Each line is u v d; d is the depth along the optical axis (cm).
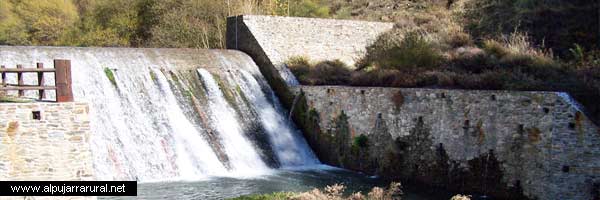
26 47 2097
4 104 1098
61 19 4528
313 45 2734
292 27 2683
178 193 1758
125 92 2145
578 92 1716
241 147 2231
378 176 2127
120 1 3916
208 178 2002
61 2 4744
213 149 2159
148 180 1947
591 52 2280
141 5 3831
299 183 1958
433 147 1956
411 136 2027
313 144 2400
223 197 1712
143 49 2377
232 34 2830
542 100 1652
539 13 2800
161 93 2230
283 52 2647
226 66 2508
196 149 2120
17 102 1141
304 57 2684
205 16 3597
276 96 2555
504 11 3020
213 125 2248
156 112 2156
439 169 1939
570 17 2723
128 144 2002
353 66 2770
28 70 1138
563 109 1609
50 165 1132
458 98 1877
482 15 3138
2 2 4609
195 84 2353
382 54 2592
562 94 1638
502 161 1758
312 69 2586
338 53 2808
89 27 4038
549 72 2048
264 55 2594
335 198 1438
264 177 2045
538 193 1667
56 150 1136
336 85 2478
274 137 2362
